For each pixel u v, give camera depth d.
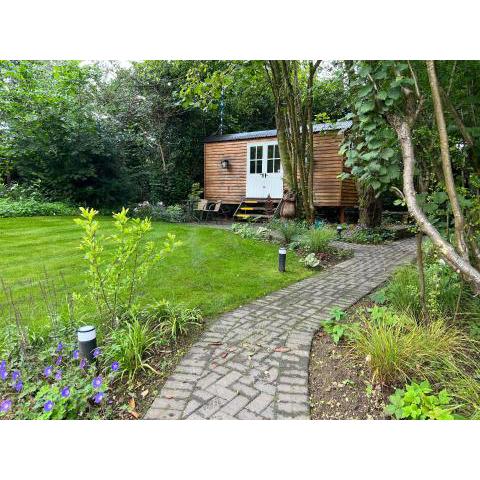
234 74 6.61
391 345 2.02
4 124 9.98
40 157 9.95
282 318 2.99
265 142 10.77
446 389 1.88
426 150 2.44
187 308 3.03
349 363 2.23
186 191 12.31
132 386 2.01
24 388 1.90
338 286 3.96
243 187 11.41
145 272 2.75
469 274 1.87
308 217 7.93
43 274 3.85
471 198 2.44
